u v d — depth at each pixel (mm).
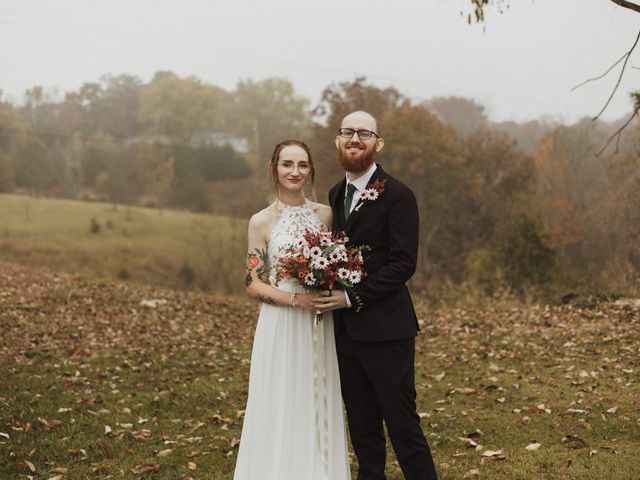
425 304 16062
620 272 23688
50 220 45344
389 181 3846
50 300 11922
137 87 70812
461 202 36438
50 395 6648
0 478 4527
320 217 4039
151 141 66125
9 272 14875
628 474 4191
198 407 6418
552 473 4289
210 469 4676
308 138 40250
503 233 28625
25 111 63625
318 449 3846
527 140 48688
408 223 3775
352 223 3838
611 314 10398
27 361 8109
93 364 8141
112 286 14297
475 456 4723
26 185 52312
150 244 42000
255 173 45844
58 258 40219
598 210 30062
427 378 7383
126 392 6930
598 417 5469
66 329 9992
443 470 4457
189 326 11203
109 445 5188
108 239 42656
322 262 3662
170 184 50688
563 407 5848
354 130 3836
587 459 4520
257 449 3814
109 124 68812
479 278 23812
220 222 40562
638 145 23516
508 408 5973
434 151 35125
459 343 9273
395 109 37500
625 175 28172
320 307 3750
